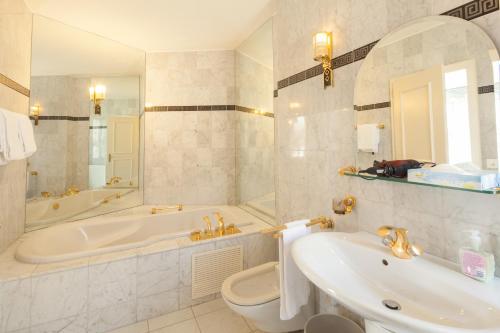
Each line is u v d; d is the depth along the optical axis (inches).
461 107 32.7
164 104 112.4
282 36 72.9
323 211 58.4
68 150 90.9
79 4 74.6
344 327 48.9
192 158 112.9
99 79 102.2
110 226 86.9
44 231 73.2
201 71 112.3
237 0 74.0
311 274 30.6
